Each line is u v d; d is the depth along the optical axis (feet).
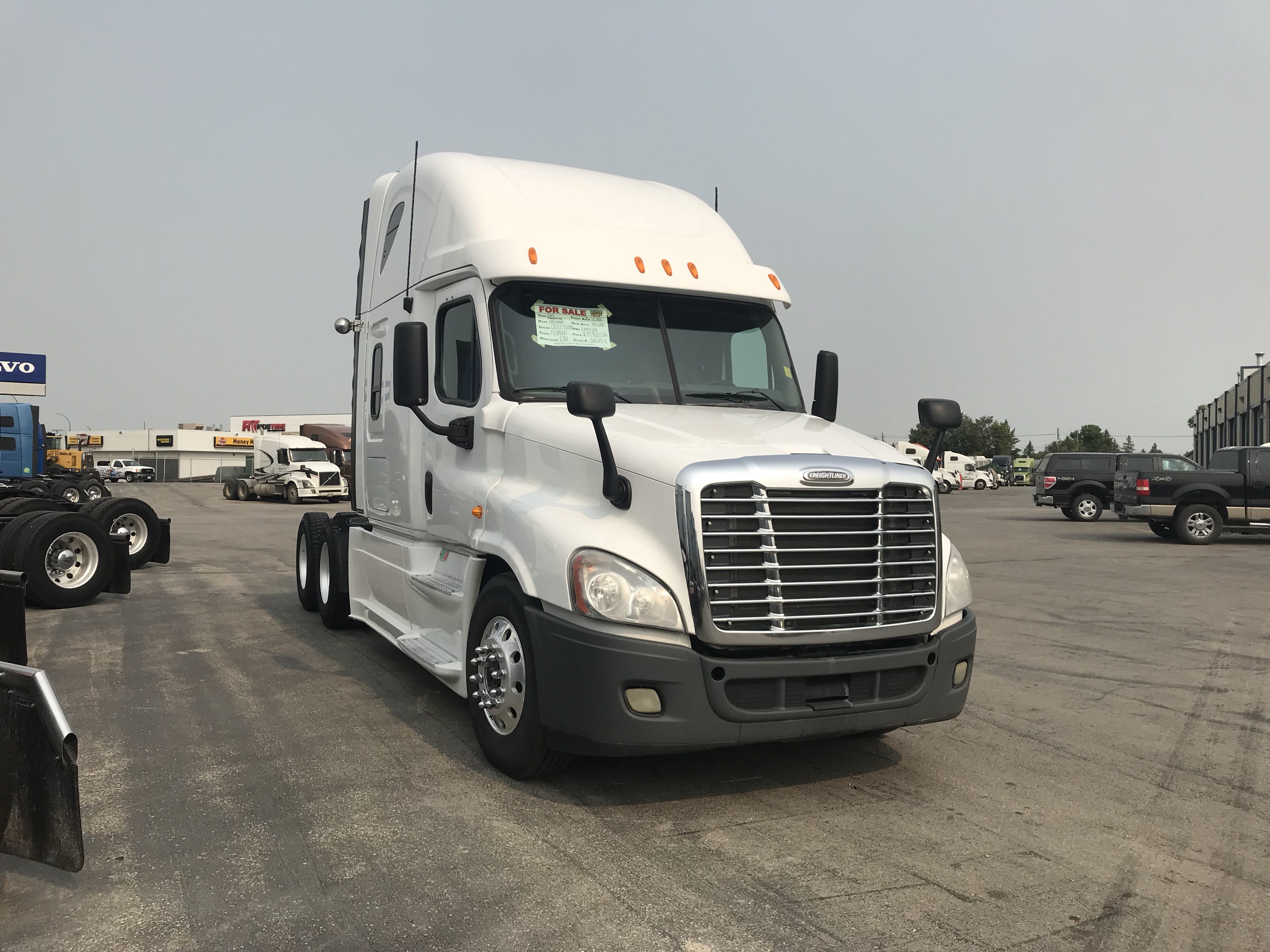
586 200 19.76
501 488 16.53
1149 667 25.18
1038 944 10.43
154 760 16.21
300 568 32.73
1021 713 20.47
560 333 17.81
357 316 27.32
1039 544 64.90
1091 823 14.11
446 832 13.21
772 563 13.64
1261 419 155.74
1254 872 12.48
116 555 33.99
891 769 16.46
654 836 13.20
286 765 16.03
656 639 13.46
